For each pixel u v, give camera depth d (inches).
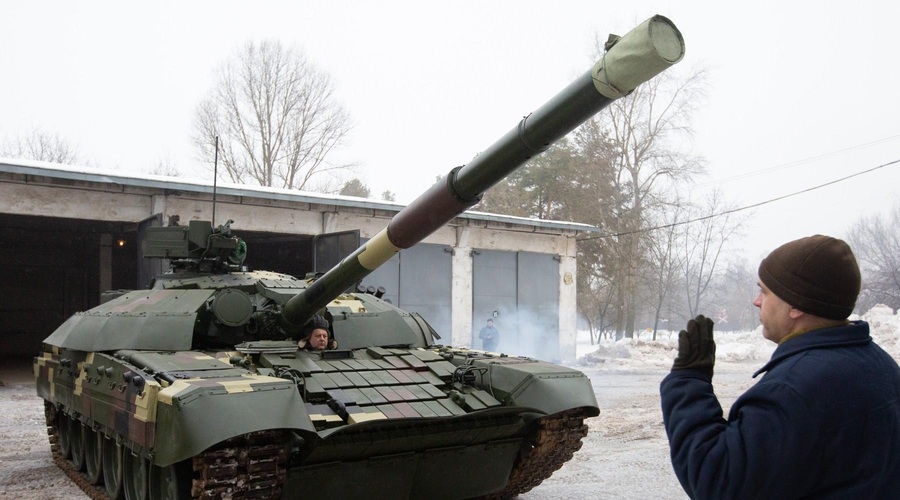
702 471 107.9
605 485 383.6
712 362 119.7
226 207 809.5
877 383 105.8
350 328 367.6
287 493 286.2
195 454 241.0
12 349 1170.0
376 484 304.8
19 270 1175.0
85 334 365.7
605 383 826.2
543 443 332.2
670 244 1533.0
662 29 162.7
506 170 209.6
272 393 261.1
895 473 104.5
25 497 371.2
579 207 1585.9
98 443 373.4
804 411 102.8
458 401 317.1
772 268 116.0
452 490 330.3
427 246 946.7
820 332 110.7
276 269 1101.7
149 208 775.7
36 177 714.8
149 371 291.0
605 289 1918.1
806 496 105.2
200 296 357.7
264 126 1562.5
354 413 287.6
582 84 180.5
